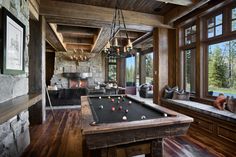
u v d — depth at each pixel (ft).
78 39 25.59
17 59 7.34
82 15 13.73
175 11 14.35
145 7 14.39
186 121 6.16
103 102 10.49
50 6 13.12
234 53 11.47
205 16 13.78
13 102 6.23
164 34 16.75
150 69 30.22
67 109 18.98
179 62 16.67
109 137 5.31
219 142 9.78
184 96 15.08
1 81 6.01
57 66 33.53
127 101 10.89
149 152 6.34
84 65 35.06
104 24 15.24
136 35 21.36
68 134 11.09
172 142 9.79
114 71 37.70
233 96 11.14
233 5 11.25
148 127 5.65
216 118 10.09
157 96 16.90
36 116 13.41
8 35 6.36
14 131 7.24
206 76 13.89
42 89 13.58
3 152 6.15
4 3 6.20
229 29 11.60
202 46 14.05
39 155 8.17
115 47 12.26
